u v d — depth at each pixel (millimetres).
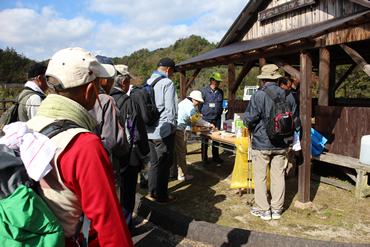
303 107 3330
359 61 3910
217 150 5730
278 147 3080
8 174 911
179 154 4555
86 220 1073
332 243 2393
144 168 2611
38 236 904
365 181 3734
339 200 3693
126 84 2580
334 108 4418
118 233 1007
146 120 3158
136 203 3477
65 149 966
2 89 21500
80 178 950
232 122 5254
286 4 6055
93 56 1180
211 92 5957
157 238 2855
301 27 5625
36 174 916
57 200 1003
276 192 3203
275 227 3016
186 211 3469
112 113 1903
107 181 995
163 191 3527
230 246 2607
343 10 5133
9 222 844
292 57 8047
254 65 8195
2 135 1071
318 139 4391
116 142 1876
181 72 6867
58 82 1061
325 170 4930
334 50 6812
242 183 3766
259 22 6906
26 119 2711
